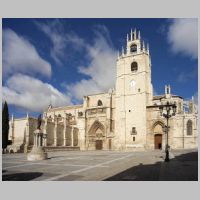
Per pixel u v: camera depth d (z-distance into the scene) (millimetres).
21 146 68500
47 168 24484
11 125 76562
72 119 103875
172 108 32562
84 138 95188
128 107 86875
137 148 81625
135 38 92375
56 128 83438
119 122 87750
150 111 82500
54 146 76438
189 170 21344
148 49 89812
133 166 25594
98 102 102562
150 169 22562
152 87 91000
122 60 91688
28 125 71875
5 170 22875
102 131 94000
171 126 77000
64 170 22703
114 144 87812
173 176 17938
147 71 87688
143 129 81875
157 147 79750
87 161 33250
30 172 21375
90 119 96875
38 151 36688
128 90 88250
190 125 75000
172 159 34125
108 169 23250
